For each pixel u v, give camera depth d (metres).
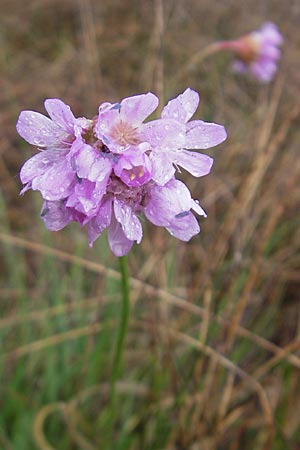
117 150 0.08
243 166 0.18
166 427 0.13
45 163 0.09
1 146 0.20
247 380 0.14
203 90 0.22
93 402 0.14
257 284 0.16
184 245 0.16
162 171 0.08
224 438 0.14
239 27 0.24
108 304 0.15
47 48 0.24
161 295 0.14
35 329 0.15
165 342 0.14
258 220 0.17
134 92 0.22
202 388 0.13
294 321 0.16
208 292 0.13
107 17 0.24
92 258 0.16
